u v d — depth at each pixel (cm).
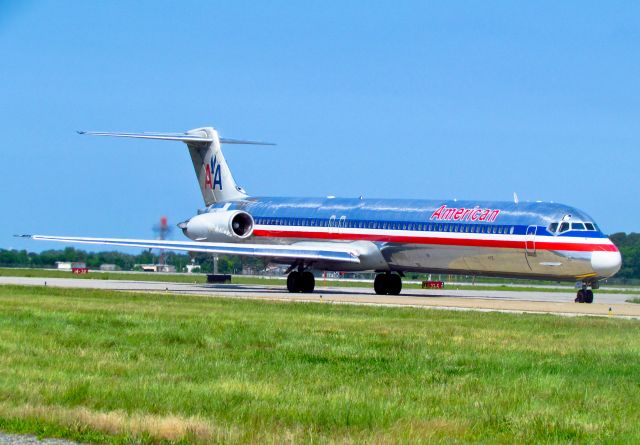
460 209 10412
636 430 3058
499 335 5722
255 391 3538
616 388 3841
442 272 10756
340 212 11375
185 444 2752
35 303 7606
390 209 10981
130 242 10962
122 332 5419
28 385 3562
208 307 7638
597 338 5688
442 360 4528
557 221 9700
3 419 3016
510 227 9894
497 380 3962
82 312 6712
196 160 13250
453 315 7356
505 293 14362
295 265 11169
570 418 3212
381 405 3306
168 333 5381
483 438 2917
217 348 4831
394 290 11588
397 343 5156
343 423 3050
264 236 12044
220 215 11944
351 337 5419
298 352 4709
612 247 9588
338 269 11281
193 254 12294
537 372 4178
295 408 3241
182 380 3788
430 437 2866
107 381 3709
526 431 2997
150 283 13775
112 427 2911
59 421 2978
